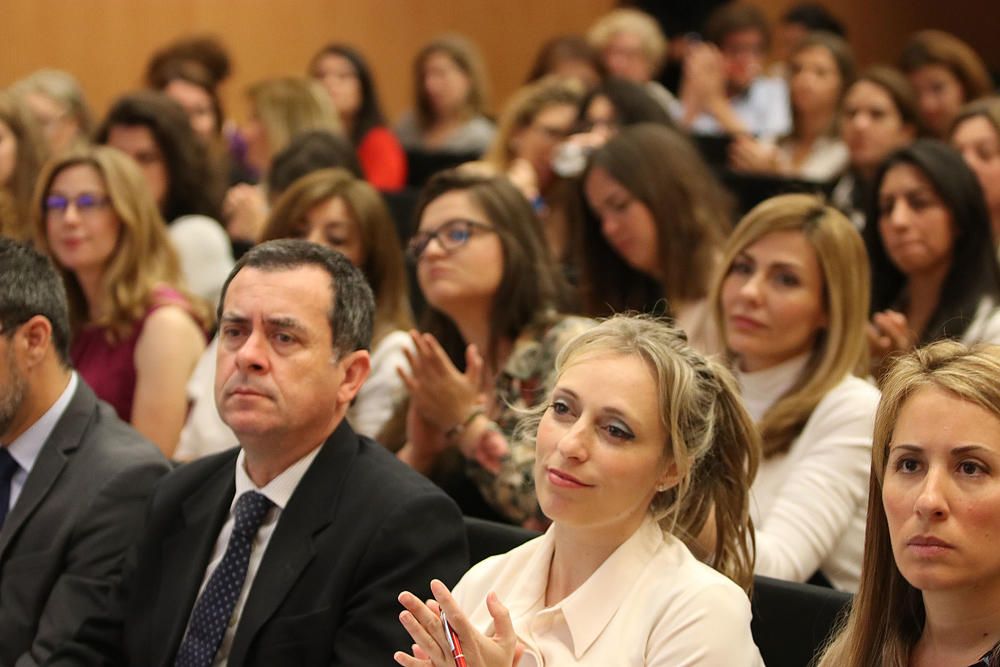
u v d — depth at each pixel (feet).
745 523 13.93
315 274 15.23
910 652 11.87
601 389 12.60
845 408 17.94
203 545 15.51
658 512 13.08
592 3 68.85
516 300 20.90
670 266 24.35
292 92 41.93
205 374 23.73
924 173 23.24
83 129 41.04
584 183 25.08
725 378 13.43
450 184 21.35
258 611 14.65
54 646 16.74
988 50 75.66
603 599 12.58
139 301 23.89
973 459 10.96
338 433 15.58
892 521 11.28
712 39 54.39
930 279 23.82
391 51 63.41
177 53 46.93
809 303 18.70
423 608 11.76
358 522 14.89
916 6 75.10
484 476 19.21
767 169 41.27
